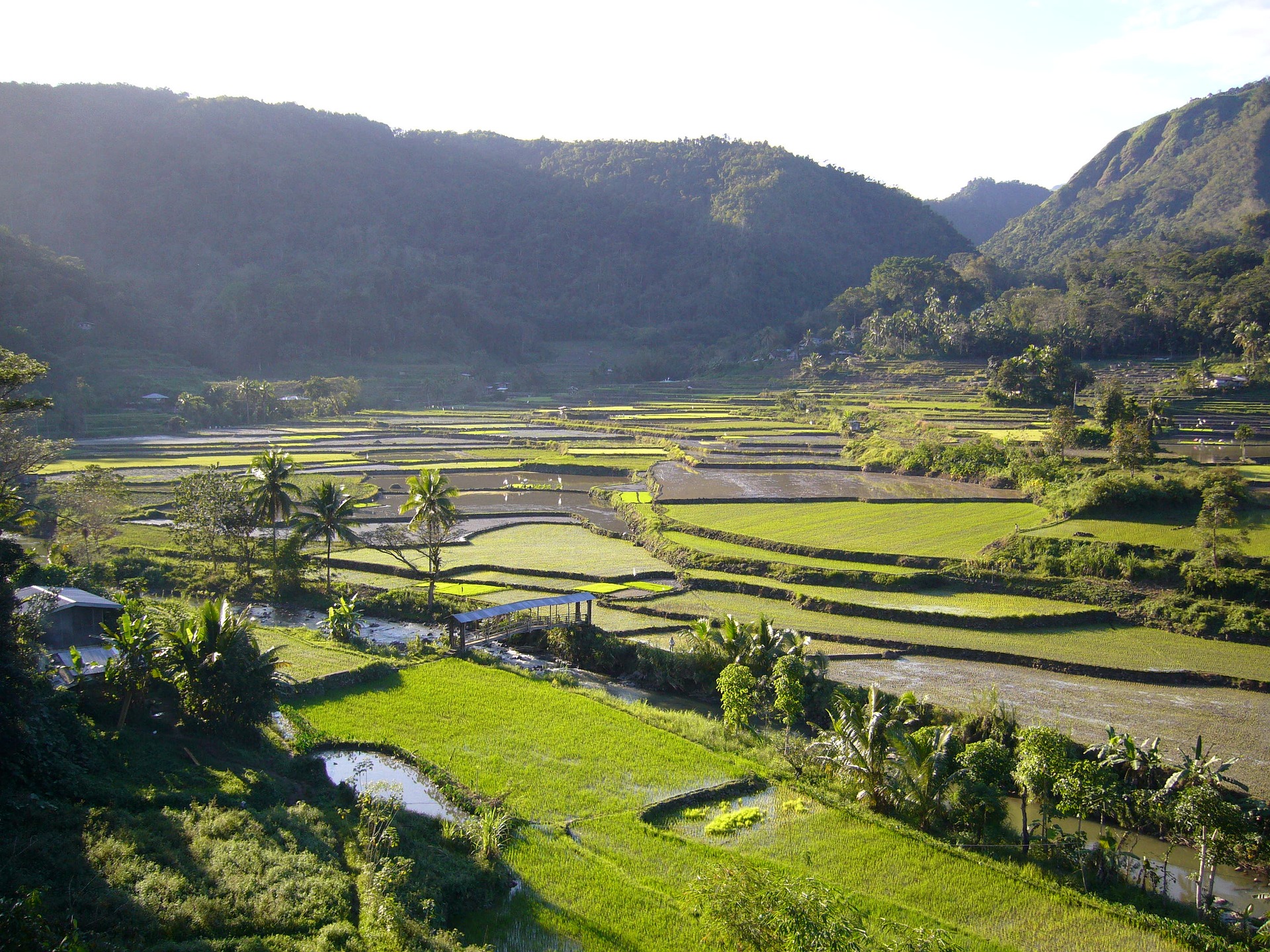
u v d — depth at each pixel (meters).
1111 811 36.62
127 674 38.91
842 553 77.81
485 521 100.69
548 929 29.14
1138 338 189.00
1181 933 30.09
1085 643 59.56
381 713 47.09
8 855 26.14
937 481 112.69
